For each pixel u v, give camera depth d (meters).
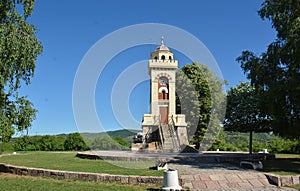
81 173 13.74
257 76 19.69
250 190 11.99
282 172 15.29
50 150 39.81
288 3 18.56
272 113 18.58
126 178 12.98
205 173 14.59
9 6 16.98
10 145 38.97
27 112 16.95
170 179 11.75
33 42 17.25
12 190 11.30
